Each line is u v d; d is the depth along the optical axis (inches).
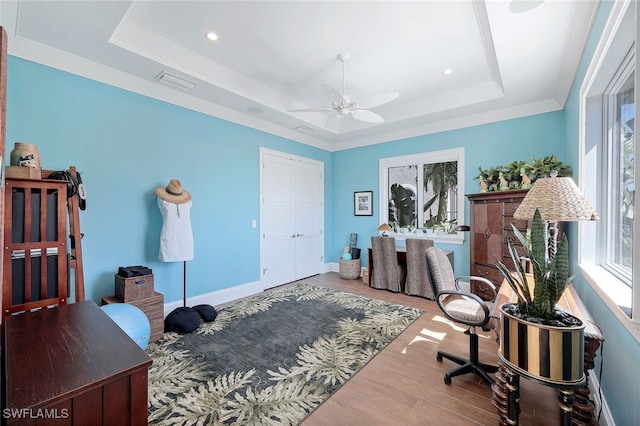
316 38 104.0
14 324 51.6
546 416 66.9
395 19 93.2
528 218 61.6
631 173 68.1
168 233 120.1
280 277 190.1
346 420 65.8
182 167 136.7
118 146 115.6
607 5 64.2
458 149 169.6
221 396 73.8
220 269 153.5
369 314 132.3
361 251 215.8
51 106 99.3
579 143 94.0
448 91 151.5
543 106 142.0
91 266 108.5
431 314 132.1
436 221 181.5
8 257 64.8
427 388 77.5
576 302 70.1
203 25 96.8
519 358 48.8
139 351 41.7
